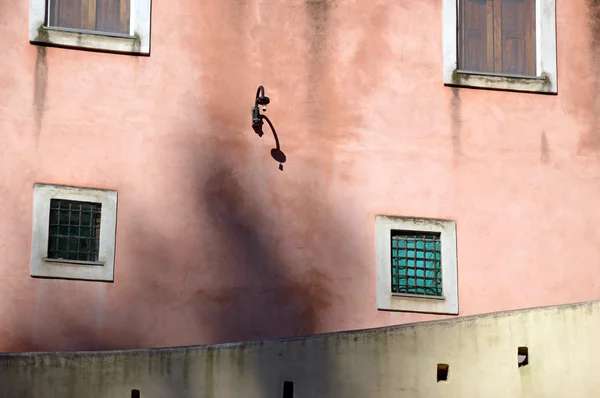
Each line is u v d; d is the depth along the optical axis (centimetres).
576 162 2508
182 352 1966
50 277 2269
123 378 1947
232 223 2358
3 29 2345
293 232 2378
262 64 2434
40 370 1938
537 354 2005
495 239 2445
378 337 2002
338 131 2434
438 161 2458
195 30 2422
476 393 1992
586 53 2545
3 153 2305
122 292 2291
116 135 2352
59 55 2358
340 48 2469
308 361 1986
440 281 2411
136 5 2405
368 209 2411
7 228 2277
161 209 2339
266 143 2405
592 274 2464
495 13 2545
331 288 2366
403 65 2481
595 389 1988
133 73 2383
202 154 2375
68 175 2317
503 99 2508
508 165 2481
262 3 2458
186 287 2317
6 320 2244
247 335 2322
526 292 2433
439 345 2008
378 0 2500
